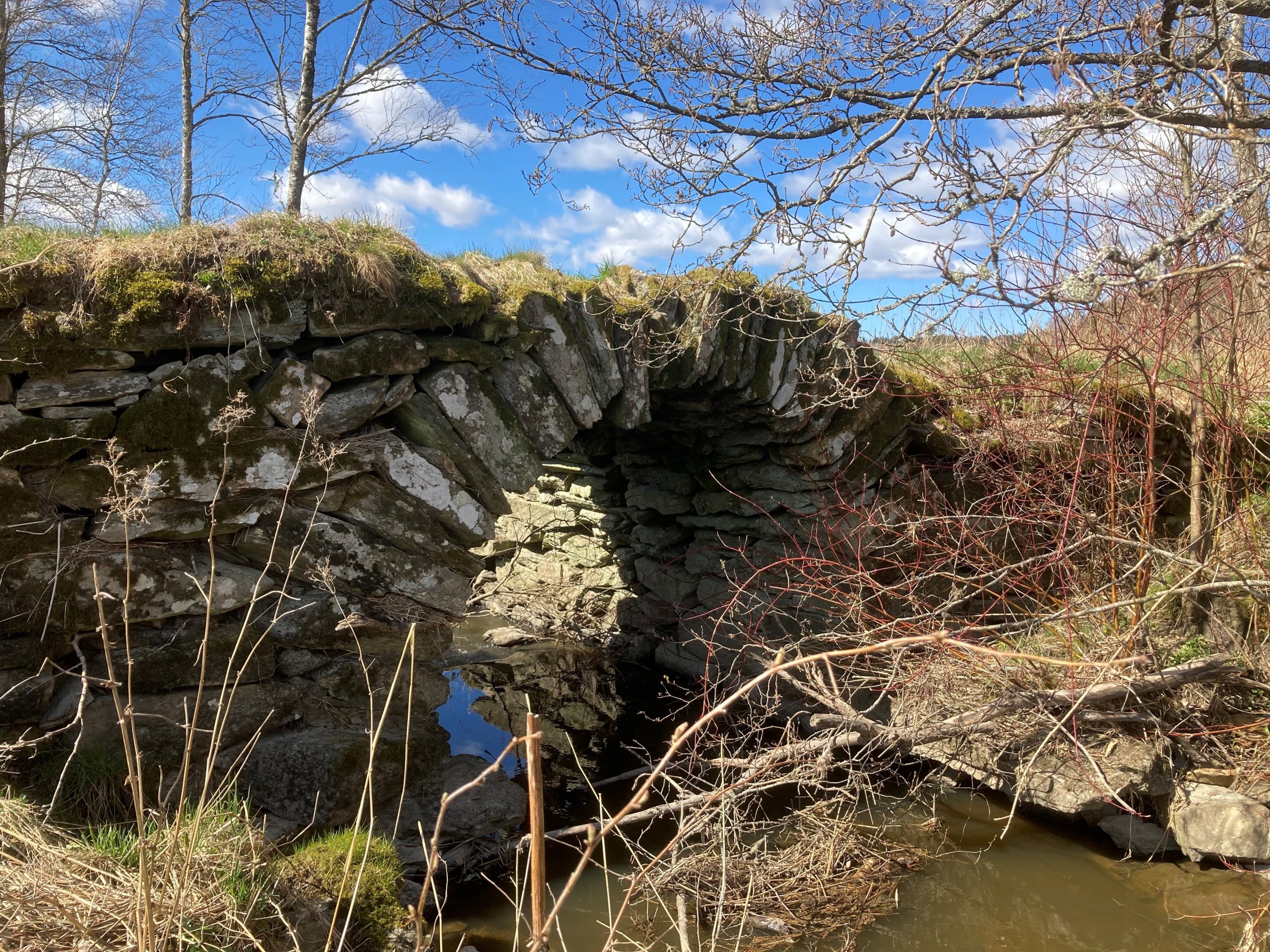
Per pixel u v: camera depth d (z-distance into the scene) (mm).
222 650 3762
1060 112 3215
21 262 3316
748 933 3928
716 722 6469
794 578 6555
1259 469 5820
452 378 4266
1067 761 4676
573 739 6301
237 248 3680
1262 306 5156
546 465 9219
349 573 4012
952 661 4977
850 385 5398
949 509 6277
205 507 3639
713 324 5238
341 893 2457
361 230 4121
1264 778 4457
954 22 3588
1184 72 3111
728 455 6922
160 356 3615
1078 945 3822
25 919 2268
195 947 2377
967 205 3012
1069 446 5527
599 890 4242
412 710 4293
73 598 3420
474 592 9625
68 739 3418
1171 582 5230
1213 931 3891
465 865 4242
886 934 3912
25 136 10148
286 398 3748
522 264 4902
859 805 5191
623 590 8461
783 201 3844
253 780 3758
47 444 3328
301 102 8055
